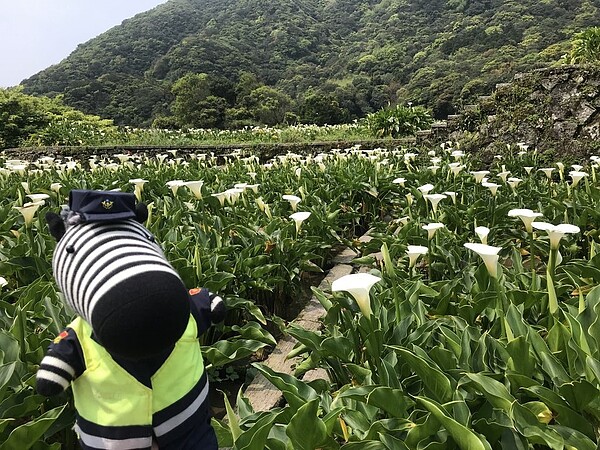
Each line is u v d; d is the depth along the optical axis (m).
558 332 3.01
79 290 1.85
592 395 2.46
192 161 14.58
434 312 4.05
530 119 12.53
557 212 6.48
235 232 6.15
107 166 11.51
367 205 9.18
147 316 1.75
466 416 2.42
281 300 5.84
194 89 45.59
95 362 1.98
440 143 14.67
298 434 2.38
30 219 4.83
